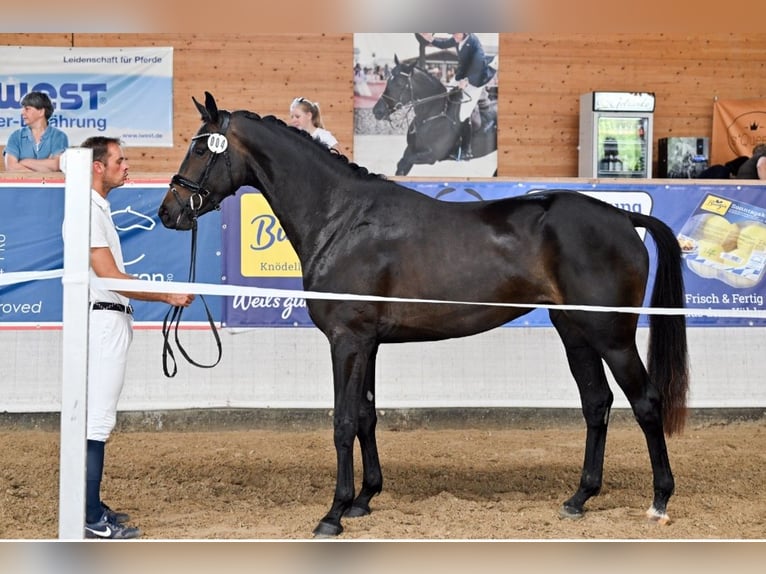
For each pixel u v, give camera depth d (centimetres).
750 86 966
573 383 638
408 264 407
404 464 533
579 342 432
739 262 630
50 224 610
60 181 609
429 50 930
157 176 609
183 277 614
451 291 405
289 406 625
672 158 935
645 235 622
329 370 628
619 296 399
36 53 898
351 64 929
